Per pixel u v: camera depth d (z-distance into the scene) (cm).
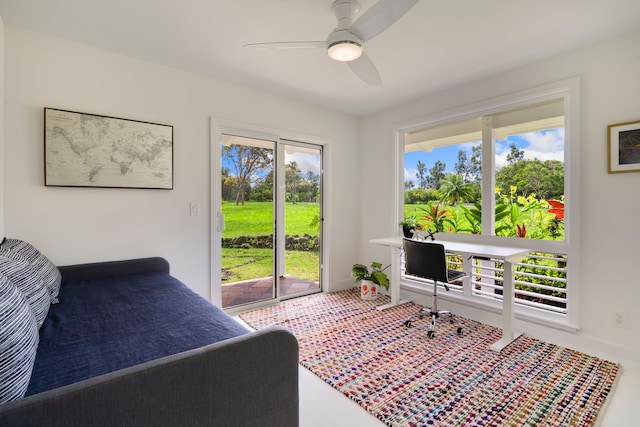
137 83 258
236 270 327
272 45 190
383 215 399
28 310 117
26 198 215
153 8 189
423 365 220
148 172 262
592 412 170
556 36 223
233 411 110
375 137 409
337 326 289
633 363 220
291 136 360
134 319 159
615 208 228
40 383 103
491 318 295
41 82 219
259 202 343
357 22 167
